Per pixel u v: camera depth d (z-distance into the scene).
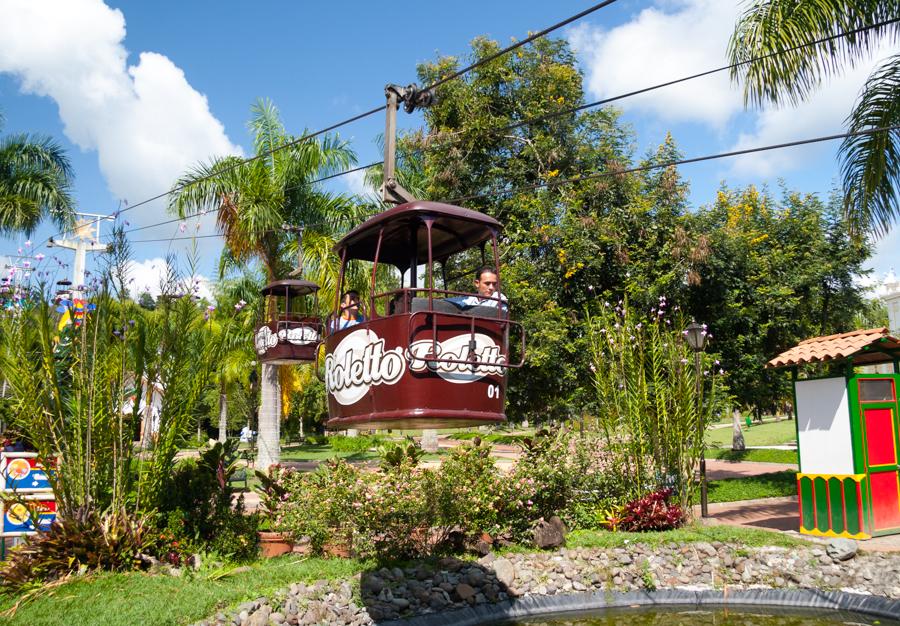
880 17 11.68
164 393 9.62
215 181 19.91
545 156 17.12
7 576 8.14
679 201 16.39
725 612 9.69
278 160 20.48
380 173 21.23
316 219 21.09
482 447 11.96
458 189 17.77
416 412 5.79
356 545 10.25
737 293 16.53
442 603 9.40
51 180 24.30
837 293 21.06
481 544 10.76
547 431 12.41
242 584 8.59
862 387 11.20
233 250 20.55
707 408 13.01
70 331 9.91
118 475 9.19
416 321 5.88
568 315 15.84
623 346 12.68
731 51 12.51
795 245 19.61
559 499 12.09
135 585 8.09
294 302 20.02
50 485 9.32
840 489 11.02
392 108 8.46
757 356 16.78
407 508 10.00
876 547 10.30
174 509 9.88
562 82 17.89
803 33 11.86
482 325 6.14
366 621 8.71
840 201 20.27
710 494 16.38
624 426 12.71
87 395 9.12
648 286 15.52
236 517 10.40
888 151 12.25
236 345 29.92
